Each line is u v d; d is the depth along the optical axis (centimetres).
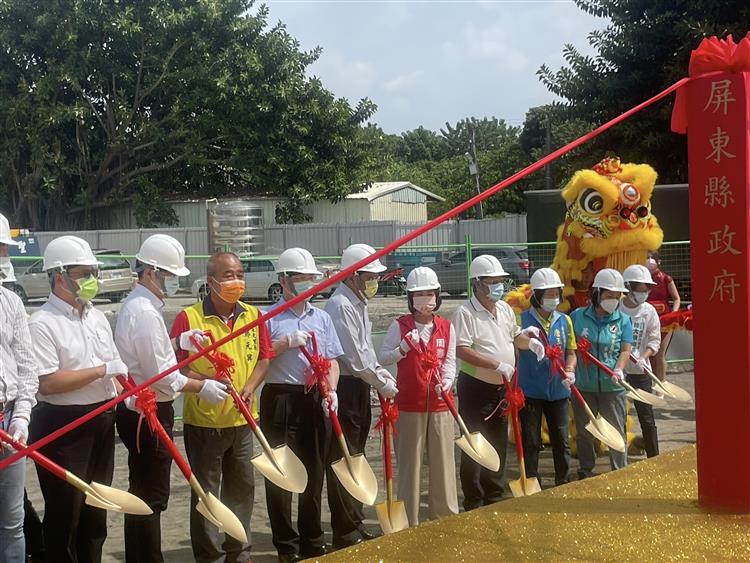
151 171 2927
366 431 519
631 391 594
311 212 2962
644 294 654
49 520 398
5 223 396
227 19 2794
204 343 426
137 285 432
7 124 2722
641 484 336
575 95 2042
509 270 1131
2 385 357
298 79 2814
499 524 293
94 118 2834
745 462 303
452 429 518
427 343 509
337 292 505
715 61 321
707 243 319
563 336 589
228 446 443
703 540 271
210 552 438
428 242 2292
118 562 493
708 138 320
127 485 650
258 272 1488
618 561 256
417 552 272
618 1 1986
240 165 2769
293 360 480
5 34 2661
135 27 2659
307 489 483
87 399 398
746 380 305
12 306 369
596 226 690
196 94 2711
